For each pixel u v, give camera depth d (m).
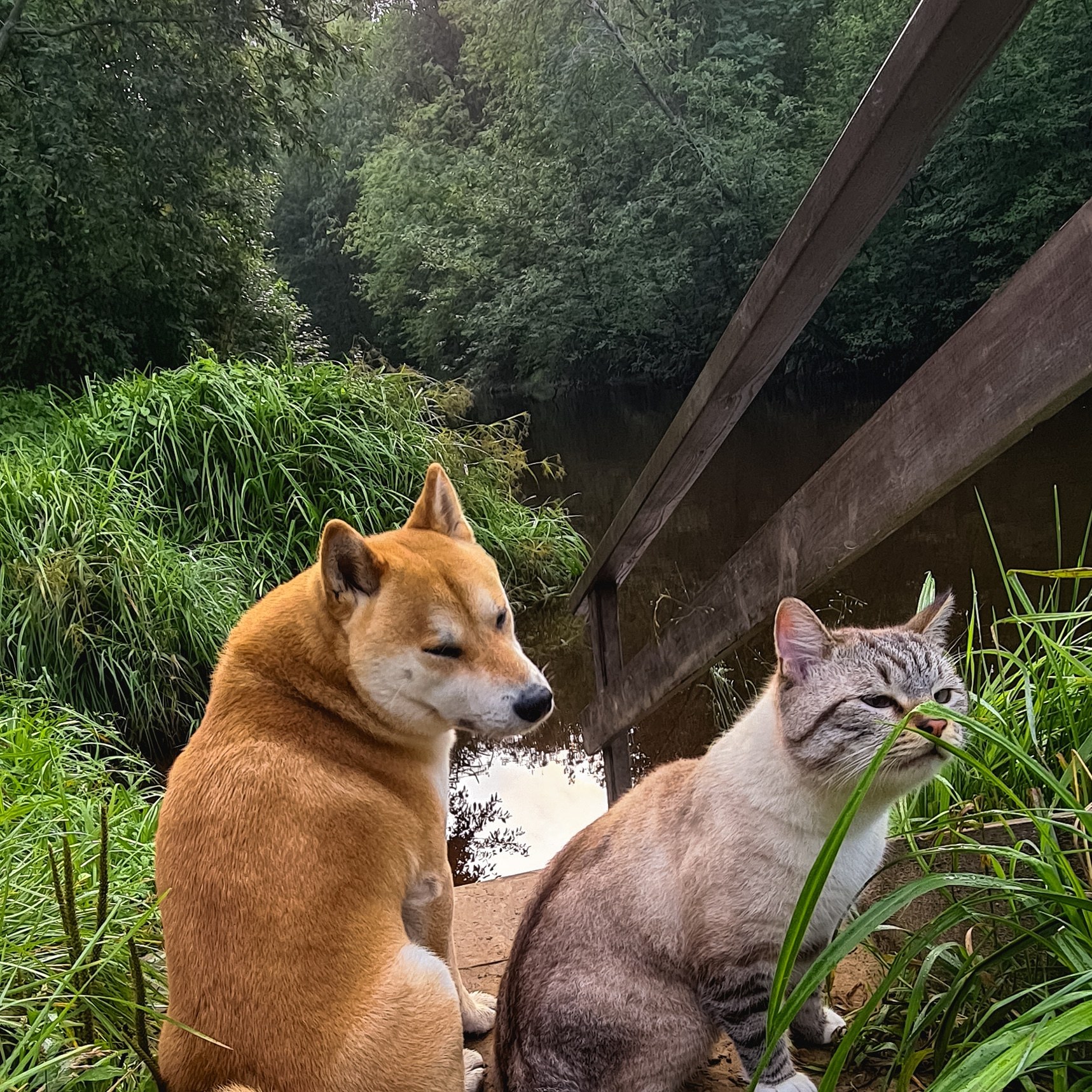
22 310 4.62
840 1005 0.81
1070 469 3.30
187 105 4.73
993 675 1.15
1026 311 0.51
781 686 0.72
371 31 11.92
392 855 0.72
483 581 0.87
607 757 1.45
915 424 0.61
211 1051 0.64
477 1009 0.89
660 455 0.99
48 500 2.21
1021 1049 0.47
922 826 0.80
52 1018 0.70
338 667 0.80
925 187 6.48
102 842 0.67
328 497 2.83
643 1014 0.74
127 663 2.05
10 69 4.27
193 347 4.24
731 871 0.71
